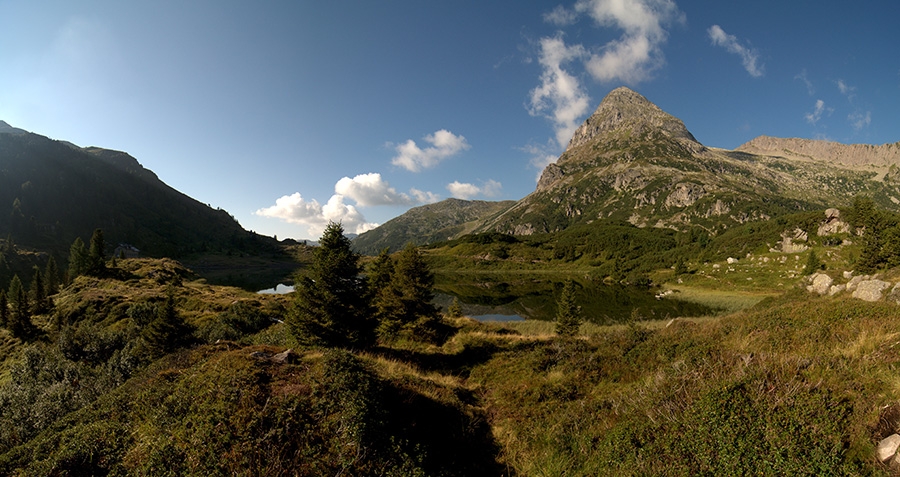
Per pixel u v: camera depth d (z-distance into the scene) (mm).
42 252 165375
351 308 24109
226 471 7363
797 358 8727
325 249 24859
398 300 31359
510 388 16438
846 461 5613
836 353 9203
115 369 26047
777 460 5859
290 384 10602
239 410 8938
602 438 9383
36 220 198250
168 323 33969
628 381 14328
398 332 31219
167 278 109000
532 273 175625
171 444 8297
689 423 7543
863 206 92000
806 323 13797
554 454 9719
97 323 57656
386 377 13320
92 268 100125
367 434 8594
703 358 11062
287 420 8719
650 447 7727
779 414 6527
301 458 7938
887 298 16094
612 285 122375
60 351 33906
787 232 108250
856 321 12617
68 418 11586
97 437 9242
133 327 44938
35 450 9320
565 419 11477
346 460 7891
